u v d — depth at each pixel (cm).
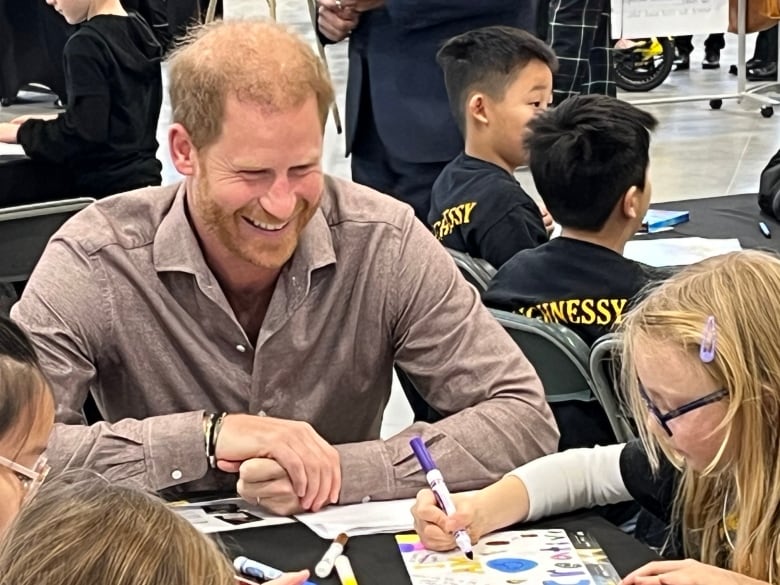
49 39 562
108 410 171
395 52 291
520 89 256
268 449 149
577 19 326
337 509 148
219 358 165
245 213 150
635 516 177
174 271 160
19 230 283
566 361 197
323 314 167
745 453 128
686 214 285
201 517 145
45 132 332
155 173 359
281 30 152
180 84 149
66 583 71
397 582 127
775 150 596
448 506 139
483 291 232
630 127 211
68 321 160
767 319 127
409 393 230
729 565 137
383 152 304
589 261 204
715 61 838
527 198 250
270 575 126
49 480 90
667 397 129
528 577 128
